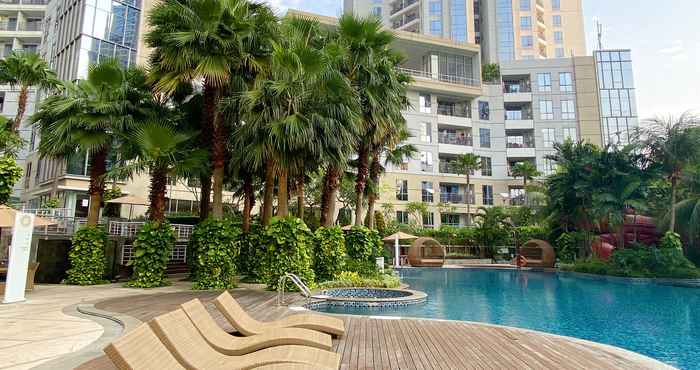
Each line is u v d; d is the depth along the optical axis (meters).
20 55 17.77
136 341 2.55
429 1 50.53
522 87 44.03
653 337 7.70
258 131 11.36
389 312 9.98
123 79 13.09
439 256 29.75
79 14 23.81
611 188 21.91
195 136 13.80
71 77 23.20
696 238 21.61
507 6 53.69
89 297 9.58
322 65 11.38
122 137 12.57
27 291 10.62
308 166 12.72
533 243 27.62
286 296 10.19
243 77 13.05
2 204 12.03
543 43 56.12
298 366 3.14
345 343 5.51
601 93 43.41
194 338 3.58
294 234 11.20
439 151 39.84
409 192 38.00
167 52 11.37
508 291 14.83
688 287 16.39
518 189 41.38
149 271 11.80
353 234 15.02
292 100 11.27
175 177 13.12
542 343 5.67
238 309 5.22
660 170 21.27
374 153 17.41
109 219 18.50
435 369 4.37
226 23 11.77
